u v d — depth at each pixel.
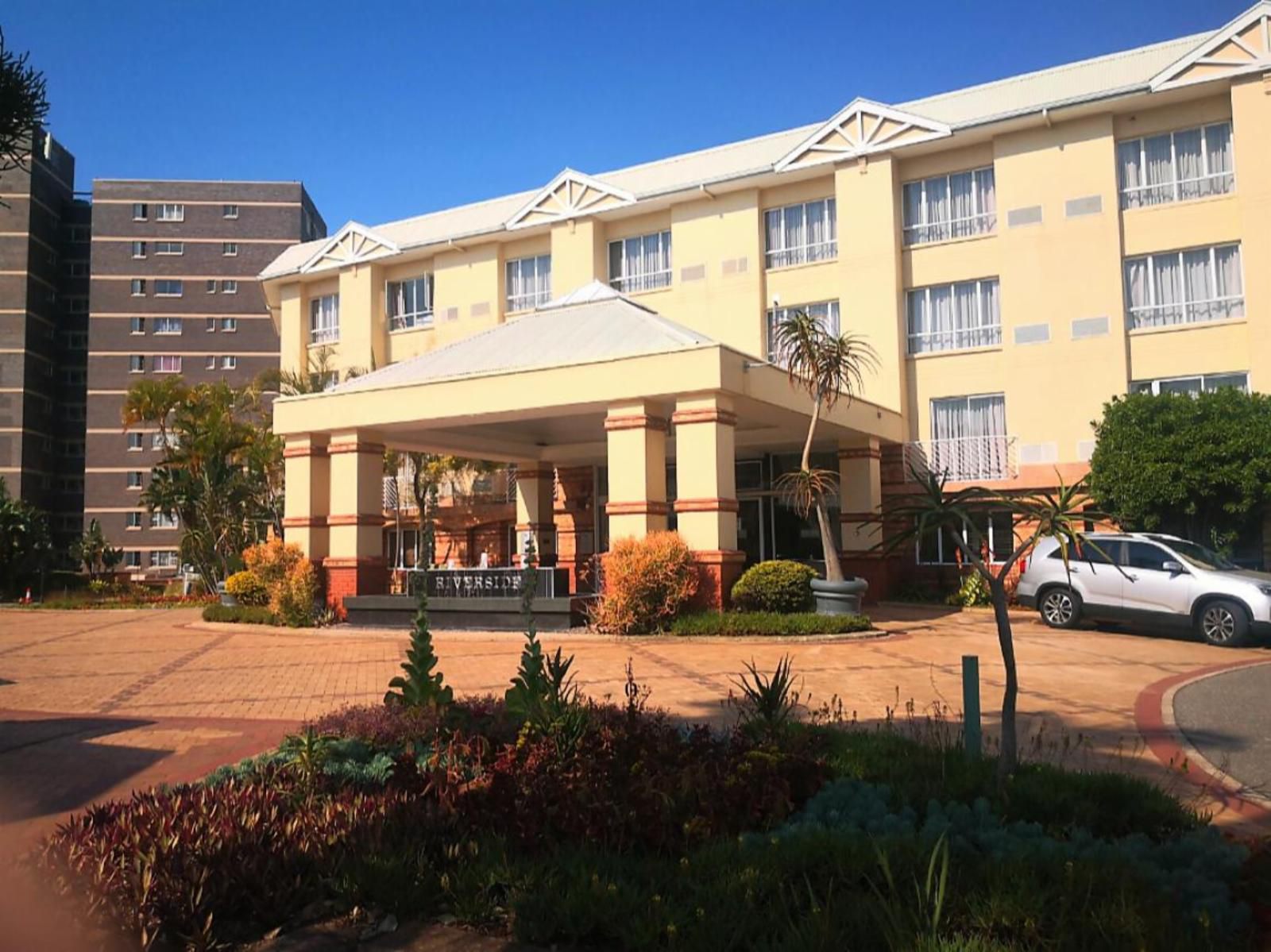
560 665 7.21
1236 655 13.57
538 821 4.96
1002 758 5.70
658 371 16.23
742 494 25.61
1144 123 22.62
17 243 58.84
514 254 30.22
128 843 4.48
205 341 59.28
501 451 23.97
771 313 26.33
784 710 7.03
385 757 6.15
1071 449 22.59
